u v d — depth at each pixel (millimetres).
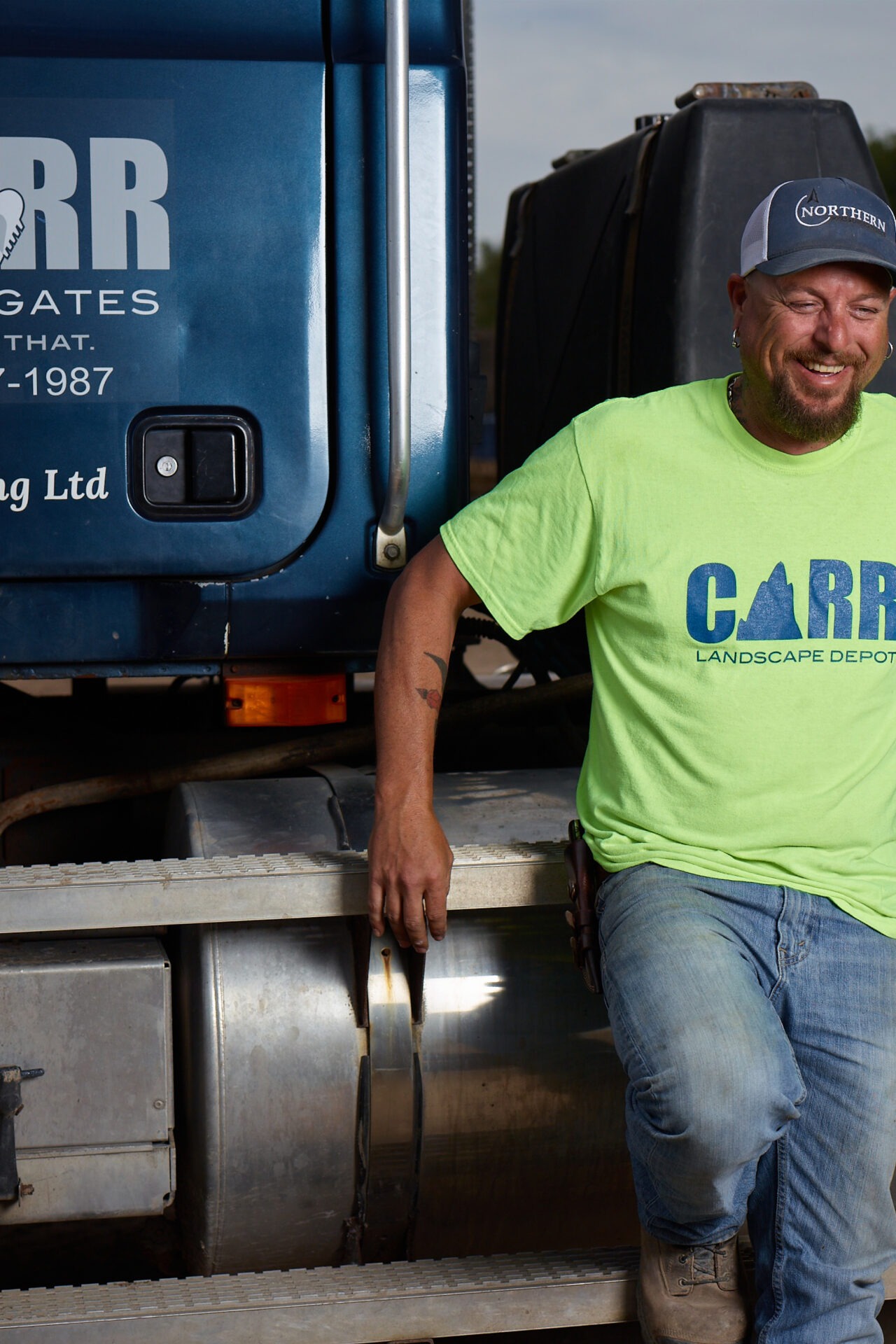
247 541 2051
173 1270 2393
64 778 2473
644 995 1700
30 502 1994
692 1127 1643
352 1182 1998
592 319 2762
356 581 2086
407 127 1918
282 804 2092
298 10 2008
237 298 2018
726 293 2314
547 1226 2105
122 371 1997
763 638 1741
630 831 1836
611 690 1856
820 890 1787
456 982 1989
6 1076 1854
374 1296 1882
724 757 1769
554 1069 2014
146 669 2104
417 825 1786
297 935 1979
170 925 2031
